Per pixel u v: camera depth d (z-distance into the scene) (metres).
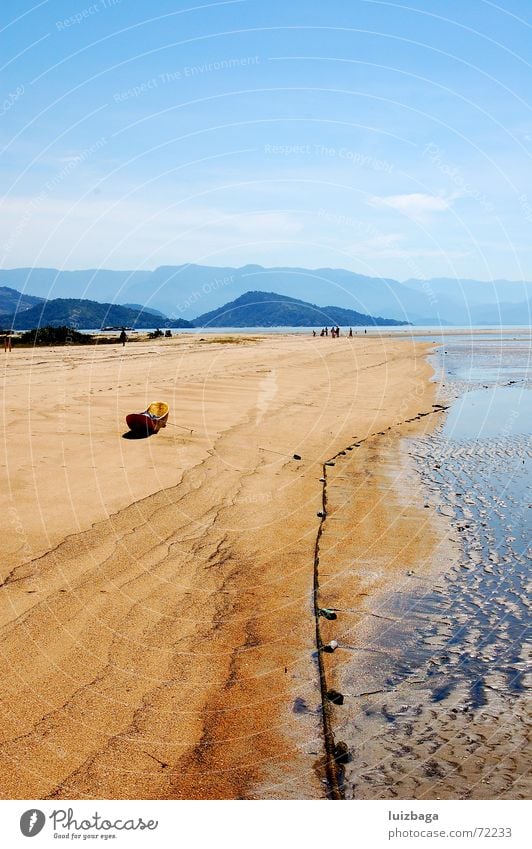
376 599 9.05
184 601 8.52
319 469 15.41
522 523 12.30
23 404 20.19
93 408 20.03
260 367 34.72
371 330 114.75
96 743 5.86
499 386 32.22
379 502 13.23
